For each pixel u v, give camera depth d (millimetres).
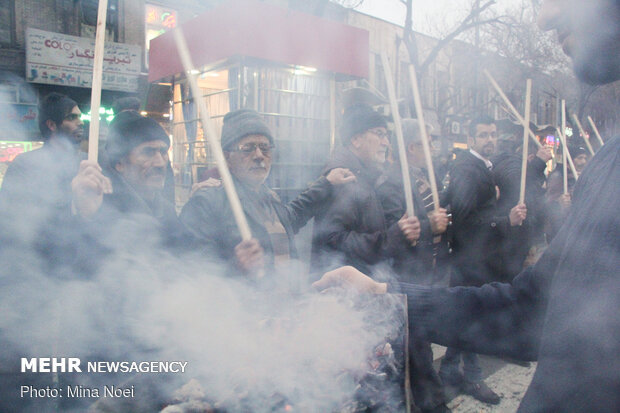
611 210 504
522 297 798
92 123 999
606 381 470
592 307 486
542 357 536
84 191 1023
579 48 568
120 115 1376
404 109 5121
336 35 3893
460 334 829
